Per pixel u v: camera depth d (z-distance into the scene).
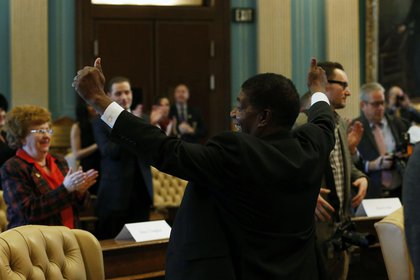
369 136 5.58
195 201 2.16
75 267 2.70
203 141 8.47
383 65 9.57
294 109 2.24
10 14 8.55
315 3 9.52
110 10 9.20
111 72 9.23
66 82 8.90
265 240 2.13
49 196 3.43
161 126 7.35
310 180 2.20
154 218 5.24
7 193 3.49
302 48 9.48
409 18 9.59
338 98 3.55
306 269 2.21
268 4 9.37
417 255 2.39
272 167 2.12
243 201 2.11
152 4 9.41
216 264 2.08
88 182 3.47
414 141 5.11
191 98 9.46
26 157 3.57
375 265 4.26
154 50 9.37
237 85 9.51
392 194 5.27
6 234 2.52
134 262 3.52
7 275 2.42
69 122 8.72
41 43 8.65
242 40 9.54
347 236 3.37
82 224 5.41
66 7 8.95
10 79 8.56
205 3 9.62
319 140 2.33
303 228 2.22
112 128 2.11
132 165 4.66
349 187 3.57
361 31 9.60
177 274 2.11
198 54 9.48
